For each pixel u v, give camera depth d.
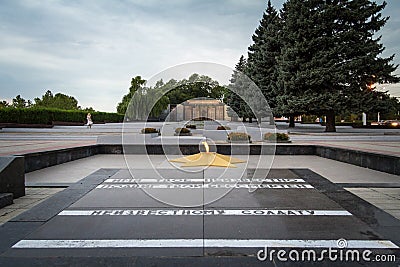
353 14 19.42
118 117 40.62
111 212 4.03
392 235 3.29
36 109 25.78
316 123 34.50
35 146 12.02
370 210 4.16
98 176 6.59
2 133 21.52
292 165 8.88
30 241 3.13
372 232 3.37
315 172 7.44
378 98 19.62
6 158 4.86
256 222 3.68
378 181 6.50
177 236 3.25
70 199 4.67
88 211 4.07
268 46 24.33
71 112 30.73
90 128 26.08
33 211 4.07
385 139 16.80
